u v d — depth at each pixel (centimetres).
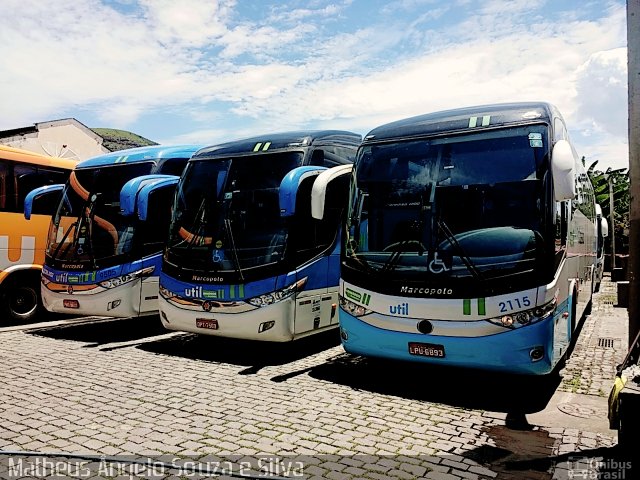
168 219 1002
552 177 589
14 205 1142
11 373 732
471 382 695
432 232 624
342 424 543
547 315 574
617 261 2348
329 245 859
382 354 645
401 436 512
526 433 521
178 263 838
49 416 559
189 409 585
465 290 590
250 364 791
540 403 611
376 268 648
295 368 768
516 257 582
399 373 738
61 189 1099
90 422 543
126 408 587
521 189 600
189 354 855
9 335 1016
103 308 935
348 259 680
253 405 600
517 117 635
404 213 648
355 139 979
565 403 610
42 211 1188
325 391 656
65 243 996
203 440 498
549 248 581
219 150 889
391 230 652
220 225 820
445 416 568
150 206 979
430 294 607
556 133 638
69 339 979
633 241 471
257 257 779
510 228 593
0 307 1121
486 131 638
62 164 1245
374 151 697
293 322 775
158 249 980
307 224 810
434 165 648
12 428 524
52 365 780
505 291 577
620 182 3141
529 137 615
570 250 740
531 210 591
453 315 593
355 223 685
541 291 571
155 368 765
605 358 830
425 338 609
